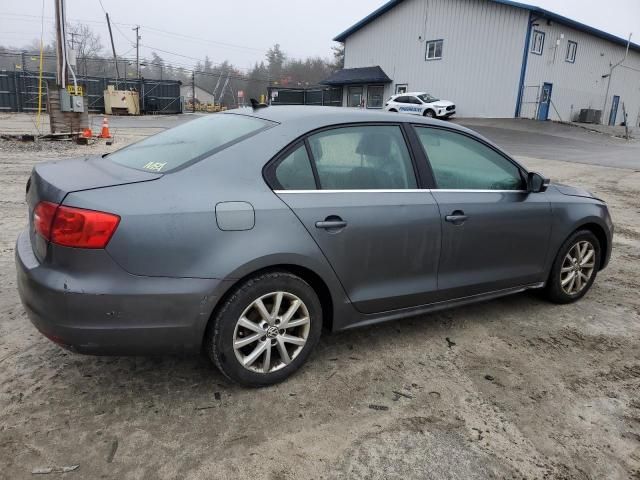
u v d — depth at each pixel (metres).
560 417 2.74
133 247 2.38
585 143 23.45
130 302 2.40
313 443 2.45
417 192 3.27
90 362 3.06
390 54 37.47
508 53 30.77
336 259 2.91
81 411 2.60
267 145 2.80
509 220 3.65
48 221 2.39
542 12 29.38
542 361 3.33
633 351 3.52
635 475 2.35
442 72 34.16
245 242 2.60
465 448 2.46
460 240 3.41
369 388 2.92
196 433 2.48
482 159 3.68
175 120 33.41
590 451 2.49
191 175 2.60
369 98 39.75
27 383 2.81
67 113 15.91
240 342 2.71
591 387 3.04
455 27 32.94
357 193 3.03
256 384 2.83
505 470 2.33
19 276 2.58
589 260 4.34
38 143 14.53
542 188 3.87
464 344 3.51
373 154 3.16
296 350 2.93
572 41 33.25
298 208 2.77
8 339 3.26
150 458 2.30
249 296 2.67
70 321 2.36
